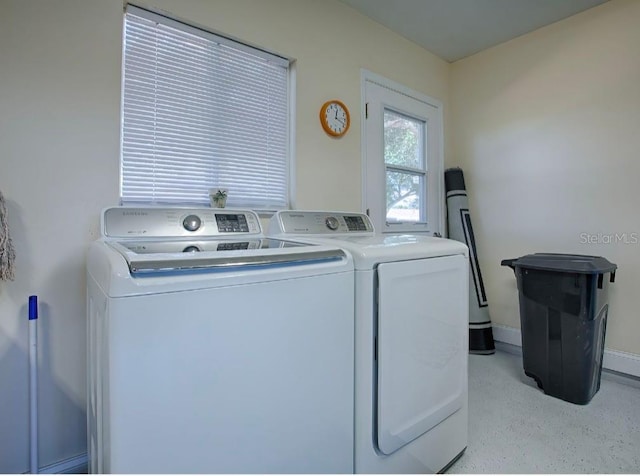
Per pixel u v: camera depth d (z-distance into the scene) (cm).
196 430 83
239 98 189
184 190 173
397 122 270
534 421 178
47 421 134
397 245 129
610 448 155
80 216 139
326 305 107
